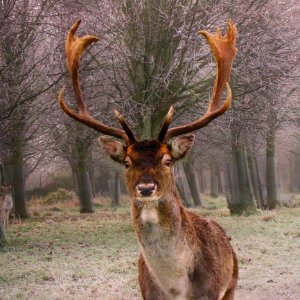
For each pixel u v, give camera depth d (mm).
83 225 25984
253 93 21328
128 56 20594
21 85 20172
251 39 19516
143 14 20406
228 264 7289
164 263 6180
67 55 7270
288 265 14344
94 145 33188
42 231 23859
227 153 30719
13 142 23688
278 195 33906
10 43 18875
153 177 5875
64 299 11430
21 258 16500
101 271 14039
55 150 34062
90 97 21594
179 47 20594
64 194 48344
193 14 18969
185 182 46062
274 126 26266
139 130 21578
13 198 32062
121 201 50375
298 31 21125
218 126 22734
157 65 20516
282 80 20844
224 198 52000
